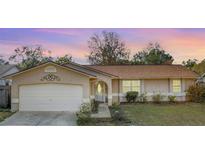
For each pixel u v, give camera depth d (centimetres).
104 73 2550
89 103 2159
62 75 2178
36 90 2183
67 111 2158
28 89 2184
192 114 2009
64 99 2175
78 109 2166
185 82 2884
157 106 2502
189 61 4241
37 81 2177
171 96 2820
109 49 4522
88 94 2169
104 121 1736
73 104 2172
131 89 2845
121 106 2505
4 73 3678
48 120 1792
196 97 2794
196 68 4166
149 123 1672
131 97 2781
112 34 4519
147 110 2228
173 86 2872
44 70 2183
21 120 1794
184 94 2870
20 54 4722
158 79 2856
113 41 4544
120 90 2822
